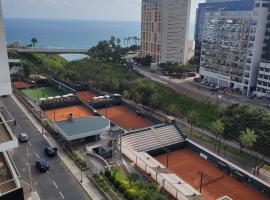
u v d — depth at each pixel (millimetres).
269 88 123250
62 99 112500
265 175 69562
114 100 115438
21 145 74062
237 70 135125
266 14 124000
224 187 63562
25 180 58500
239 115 80875
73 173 61812
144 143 78062
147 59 192250
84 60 189625
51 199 53031
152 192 52812
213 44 145000
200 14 174375
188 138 86812
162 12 182875
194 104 112875
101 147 69062
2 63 40625
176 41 190750
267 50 129000
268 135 72250
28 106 102875
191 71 172875
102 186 56406
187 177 67062
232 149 82000
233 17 132375
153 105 109938
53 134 80188
